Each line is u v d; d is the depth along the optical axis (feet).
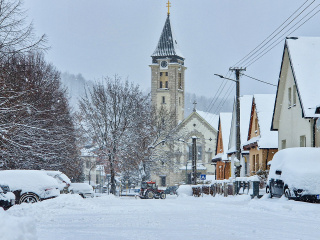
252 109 149.07
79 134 188.34
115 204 78.43
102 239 29.76
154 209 62.28
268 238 30.50
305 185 63.87
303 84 97.86
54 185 77.66
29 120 103.65
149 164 239.71
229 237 30.94
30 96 111.45
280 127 115.96
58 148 127.95
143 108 208.44
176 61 411.95
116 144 190.19
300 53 102.94
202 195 144.46
